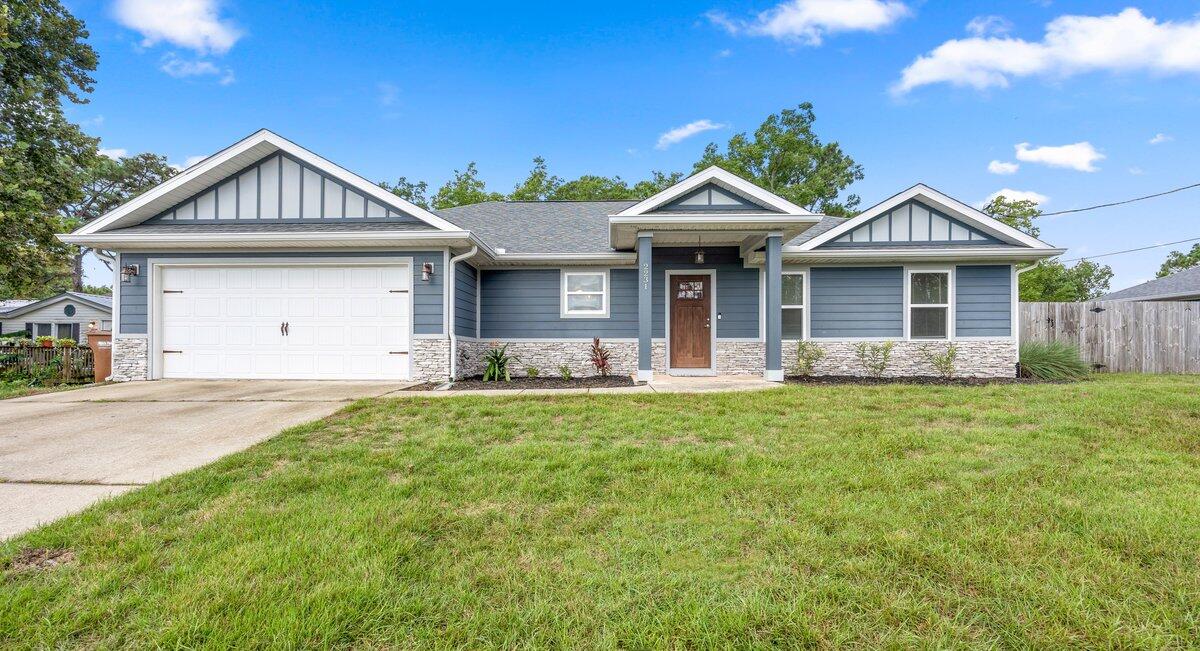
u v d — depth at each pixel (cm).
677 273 1149
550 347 1164
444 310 977
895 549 267
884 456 432
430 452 454
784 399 690
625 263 1147
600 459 429
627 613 217
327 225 991
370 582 236
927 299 1122
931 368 1109
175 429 564
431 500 342
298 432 535
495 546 277
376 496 349
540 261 1132
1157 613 213
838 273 1133
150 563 257
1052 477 376
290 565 252
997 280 1112
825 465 408
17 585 240
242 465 426
